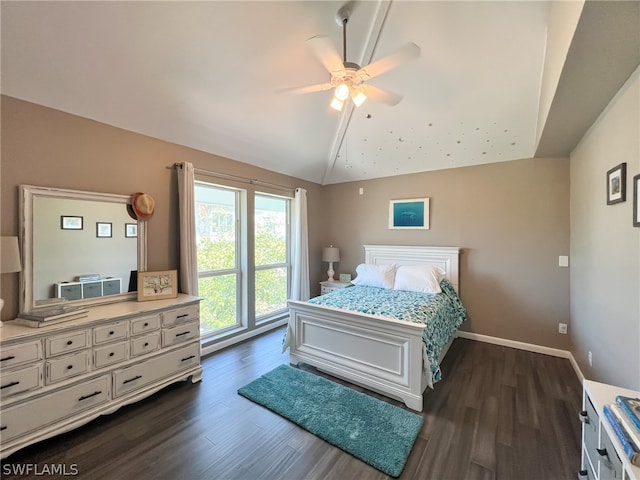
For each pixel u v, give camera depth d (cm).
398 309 264
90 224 233
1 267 177
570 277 314
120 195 250
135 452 175
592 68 160
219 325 351
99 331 200
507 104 271
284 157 387
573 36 135
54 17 169
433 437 188
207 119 282
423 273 351
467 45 221
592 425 129
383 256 432
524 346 339
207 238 338
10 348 164
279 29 211
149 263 272
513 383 258
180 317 249
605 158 209
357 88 197
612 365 198
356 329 248
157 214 278
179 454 173
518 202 344
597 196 226
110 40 190
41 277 207
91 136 233
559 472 160
